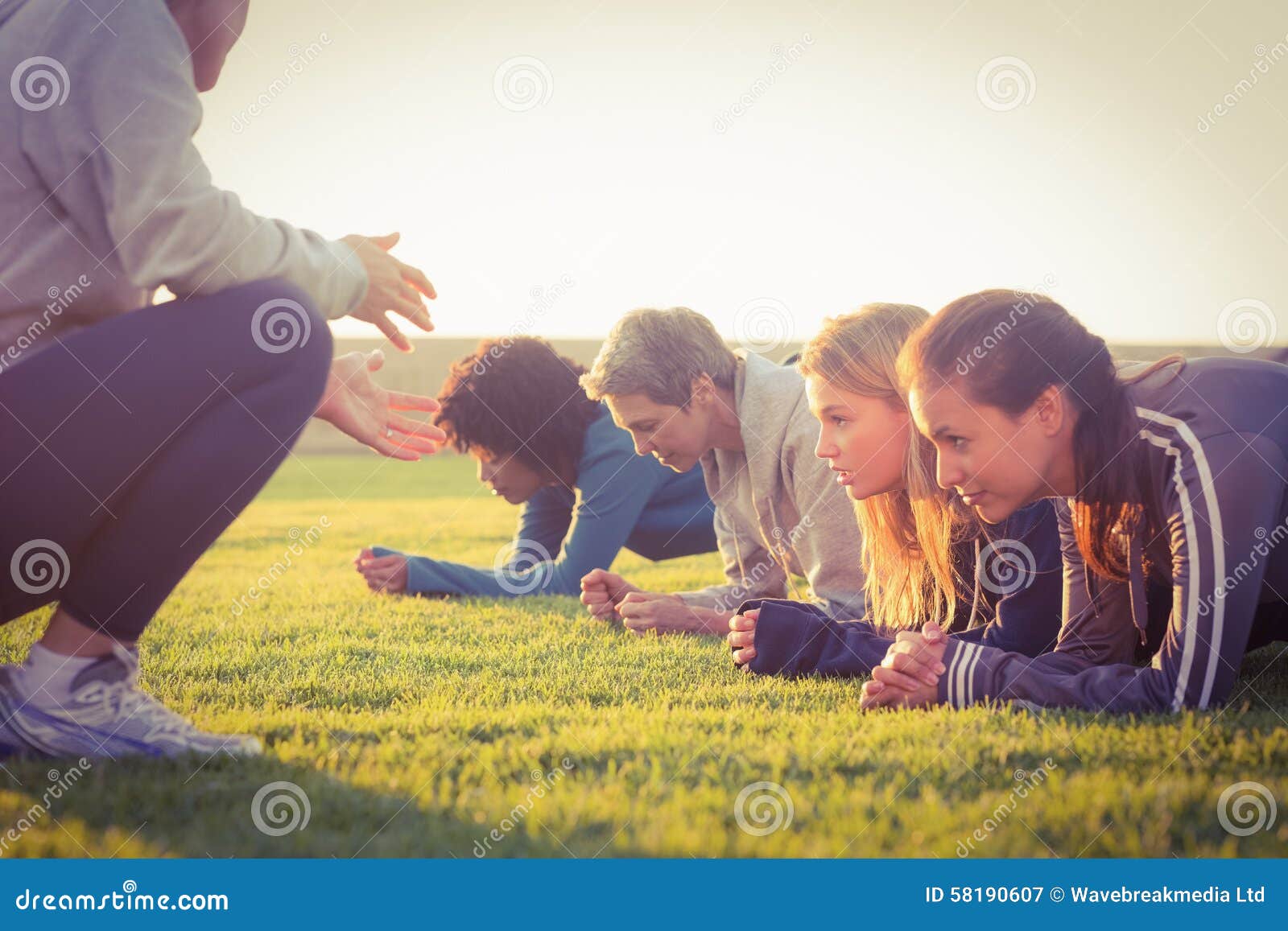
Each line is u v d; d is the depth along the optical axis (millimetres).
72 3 1327
